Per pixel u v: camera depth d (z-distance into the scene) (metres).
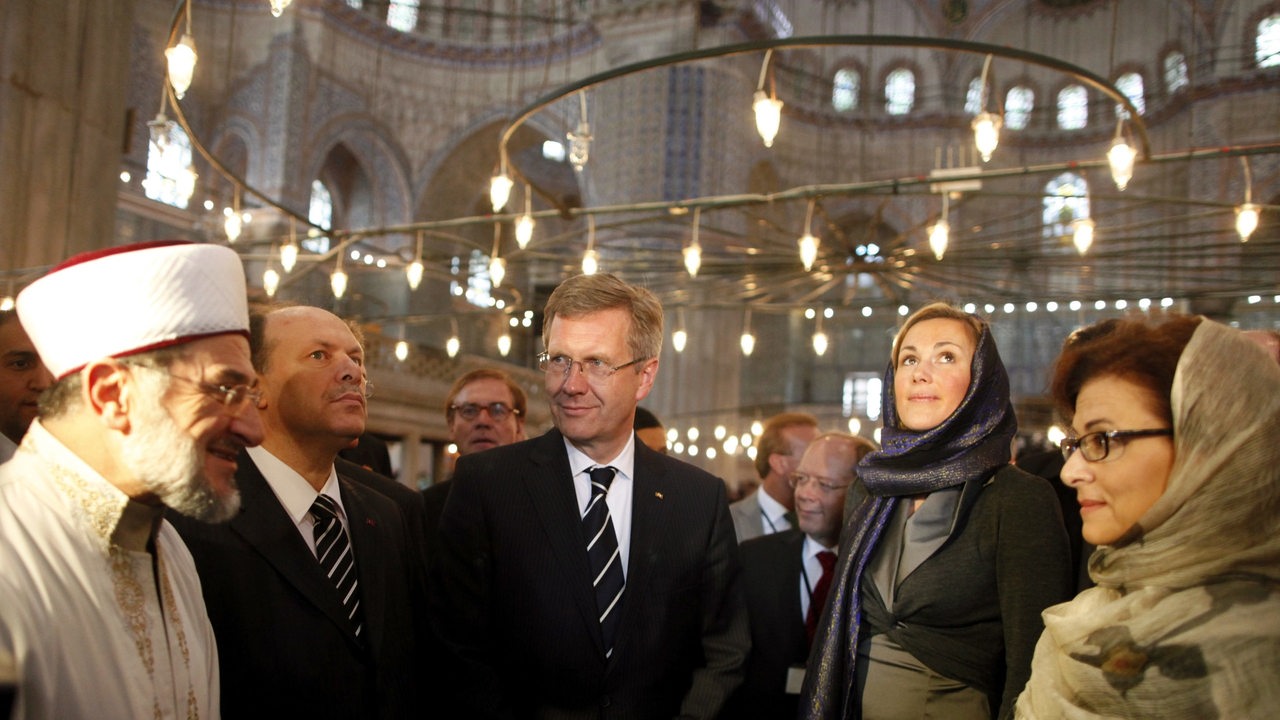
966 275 11.54
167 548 1.78
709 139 20.36
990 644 2.12
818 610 3.22
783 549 3.39
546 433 2.67
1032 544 2.09
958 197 9.84
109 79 8.00
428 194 23.34
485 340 21.09
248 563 2.11
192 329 1.59
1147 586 1.26
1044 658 1.45
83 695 1.40
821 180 25.88
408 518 3.23
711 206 7.43
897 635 2.15
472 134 23.47
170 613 1.66
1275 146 6.09
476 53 23.41
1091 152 26.02
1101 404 1.36
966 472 2.16
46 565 1.42
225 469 1.68
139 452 1.53
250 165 20.12
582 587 2.41
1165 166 24.64
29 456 1.55
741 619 2.65
